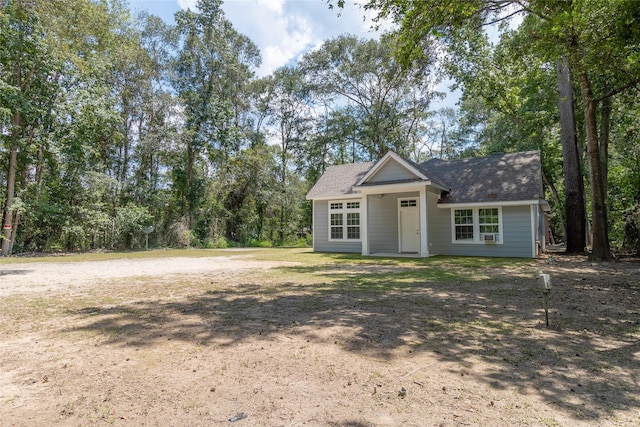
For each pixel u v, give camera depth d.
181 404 2.69
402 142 31.36
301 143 35.09
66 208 21.45
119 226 23.41
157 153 26.69
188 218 27.33
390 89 29.61
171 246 26.20
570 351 3.81
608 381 3.08
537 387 2.96
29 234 21.92
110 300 6.57
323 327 4.72
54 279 9.47
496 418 2.47
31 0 11.81
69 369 3.38
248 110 34.22
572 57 9.11
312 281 8.80
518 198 14.85
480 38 18.27
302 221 35.34
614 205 19.83
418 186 15.12
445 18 8.20
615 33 7.95
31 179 22.23
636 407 2.63
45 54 17.64
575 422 2.42
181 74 28.78
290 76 34.22
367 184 16.38
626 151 18.94
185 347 3.98
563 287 7.64
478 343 4.07
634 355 3.69
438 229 16.89
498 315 5.32
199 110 28.22
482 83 19.94
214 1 28.73
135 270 11.60
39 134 19.38
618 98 16.44
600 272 9.92
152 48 28.22
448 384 3.02
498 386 2.98
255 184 30.52
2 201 19.94
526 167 16.45
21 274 10.61
